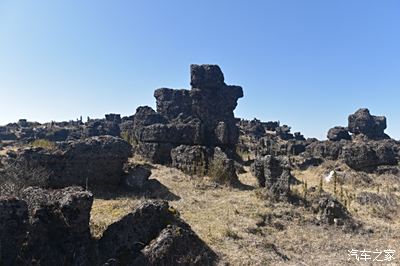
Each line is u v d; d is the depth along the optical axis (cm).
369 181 4053
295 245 2198
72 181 2923
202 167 3612
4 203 1451
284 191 2925
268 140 6775
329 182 3972
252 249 2023
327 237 2370
